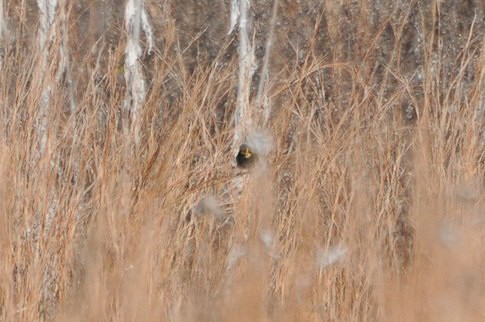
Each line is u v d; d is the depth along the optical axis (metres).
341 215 18.17
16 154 18.06
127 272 16.34
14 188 17.88
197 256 17.36
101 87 19.77
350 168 18.48
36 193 17.94
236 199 17.81
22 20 19.59
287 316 16.69
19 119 18.44
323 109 19.77
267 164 17.66
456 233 16.27
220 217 17.83
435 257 16.25
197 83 19.20
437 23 21.39
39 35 19.58
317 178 18.22
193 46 20.86
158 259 16.84
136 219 17.17
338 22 21.25
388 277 17.34
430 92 19.97
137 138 18.83
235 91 19.97
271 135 18.39
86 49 20.33
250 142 17.70
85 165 18.33
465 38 21.42
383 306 16.75
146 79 20.27
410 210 17.89
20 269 17.38
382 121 19.20
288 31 21.19
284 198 18.41
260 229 16.84
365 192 18.20
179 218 17.73
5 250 17.33
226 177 17.91
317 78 20.34
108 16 20.75
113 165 18.16
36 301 17.16
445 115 19.19
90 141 18.83
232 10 21.23
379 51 21.08
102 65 20.48
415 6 21.53
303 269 17.27
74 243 17.66
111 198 17.59
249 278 16.36
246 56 20.47
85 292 16.25
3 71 18.89
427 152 18.69
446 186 17.88
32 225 17.75
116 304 16.09
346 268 17.41
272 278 17.12
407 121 20.48
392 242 17.97
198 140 18.83
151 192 17.69
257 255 16.61
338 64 19.75
